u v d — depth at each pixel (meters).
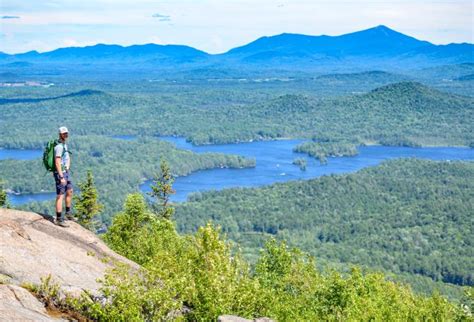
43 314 14.70
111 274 17.14
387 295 36.34
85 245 21.22
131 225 49.41
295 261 41.38
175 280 18.50
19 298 14.82
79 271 18.44
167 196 76.00
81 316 15.84
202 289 20.77
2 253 17.00
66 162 21.73
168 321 17.08
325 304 31.22
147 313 16.64
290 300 33.47
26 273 16.66
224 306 20.84
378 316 29.81
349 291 31.05
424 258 192.75
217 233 23.28
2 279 15.64
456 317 33.72
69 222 22.23
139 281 16.98
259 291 23.92
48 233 20.45
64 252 19.28
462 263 186.38
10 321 13.05
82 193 69.38
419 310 32.97
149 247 38.06
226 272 22.59
